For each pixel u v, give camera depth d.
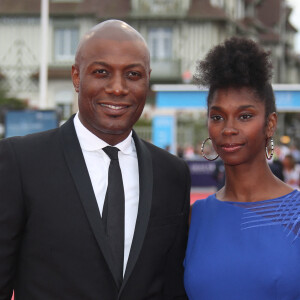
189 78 21.61
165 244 2.44
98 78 2.27
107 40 2.25
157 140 12.05
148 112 21.12
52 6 24.41
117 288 2.24
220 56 2.27
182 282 2.56
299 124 33.25
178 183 2.56
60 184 2.28
